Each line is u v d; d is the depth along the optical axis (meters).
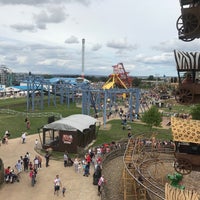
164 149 46.88
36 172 34.75
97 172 32.97
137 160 35.72
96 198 29.58
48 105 104.31
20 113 80.06
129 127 64.12
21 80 98.38
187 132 20.78
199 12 17.61
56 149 45.50
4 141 49.28
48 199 29.16
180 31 18.70
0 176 32.38
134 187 29.56
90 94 82.69
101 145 48.59
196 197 16.42
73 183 33.25
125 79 121.81
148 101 121.19
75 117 52.31
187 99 19.05
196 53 19.27
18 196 29.66
